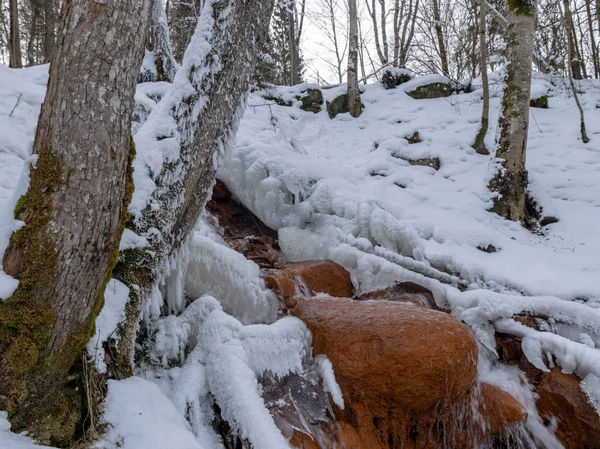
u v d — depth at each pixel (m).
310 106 10.34
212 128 2.85
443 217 5.68
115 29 1.79
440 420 3.06
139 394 2.25
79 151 1.74
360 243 4.92
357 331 3.05
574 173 6.78
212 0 2.79
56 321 1.80
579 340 3.73
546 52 11.66
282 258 5.17
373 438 2.92
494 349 3.82
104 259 1.91
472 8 14.23
